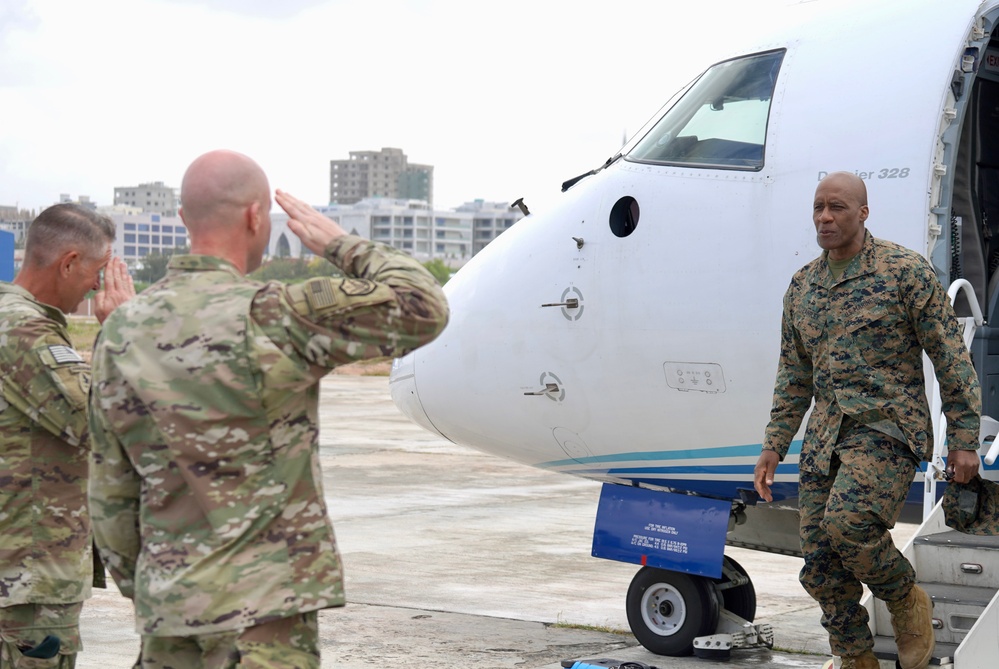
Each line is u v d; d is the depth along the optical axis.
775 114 5.72
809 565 4.36
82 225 3.87
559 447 6.55
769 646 6.71
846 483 4.12
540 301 6.34
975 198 5.93
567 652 6.72
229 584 2.69
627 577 9.23
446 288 6.97
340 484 15.04
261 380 2.72
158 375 2.75
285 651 2.75
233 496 2.73
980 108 5.99
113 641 6.89
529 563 9.81
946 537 4.98
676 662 6.50
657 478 6.34
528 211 6.85
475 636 7.11
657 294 5.93
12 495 3.76
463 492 14.44
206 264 2.87
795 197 5.57
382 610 7.89
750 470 5.93
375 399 30.03
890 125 5.38
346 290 2.73
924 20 5.51
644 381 6.02
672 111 6.19
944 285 5.20
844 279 4.21
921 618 4.39
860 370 4.14
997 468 5.18
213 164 2.91
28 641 3.83
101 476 2.92
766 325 5.61
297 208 2.98
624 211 6.14
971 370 4.11
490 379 6.57
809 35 5.81
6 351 3.72
